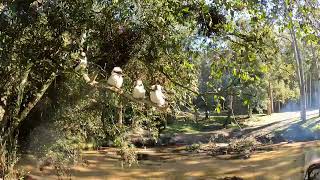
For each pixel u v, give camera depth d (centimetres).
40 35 788
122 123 1152
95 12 802
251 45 725
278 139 2936
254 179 1711
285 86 4750
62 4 763
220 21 717
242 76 693
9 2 702
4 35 729
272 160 2003
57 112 1126
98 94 1037
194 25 732
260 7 659
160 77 964
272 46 760
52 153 1205
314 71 4403
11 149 995
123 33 865
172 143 2659
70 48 796
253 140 2675
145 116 1161
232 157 2208
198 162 2089
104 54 873
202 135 2914
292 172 1689
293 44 3316
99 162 1697
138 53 890
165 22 827
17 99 940
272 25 726
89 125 1164
